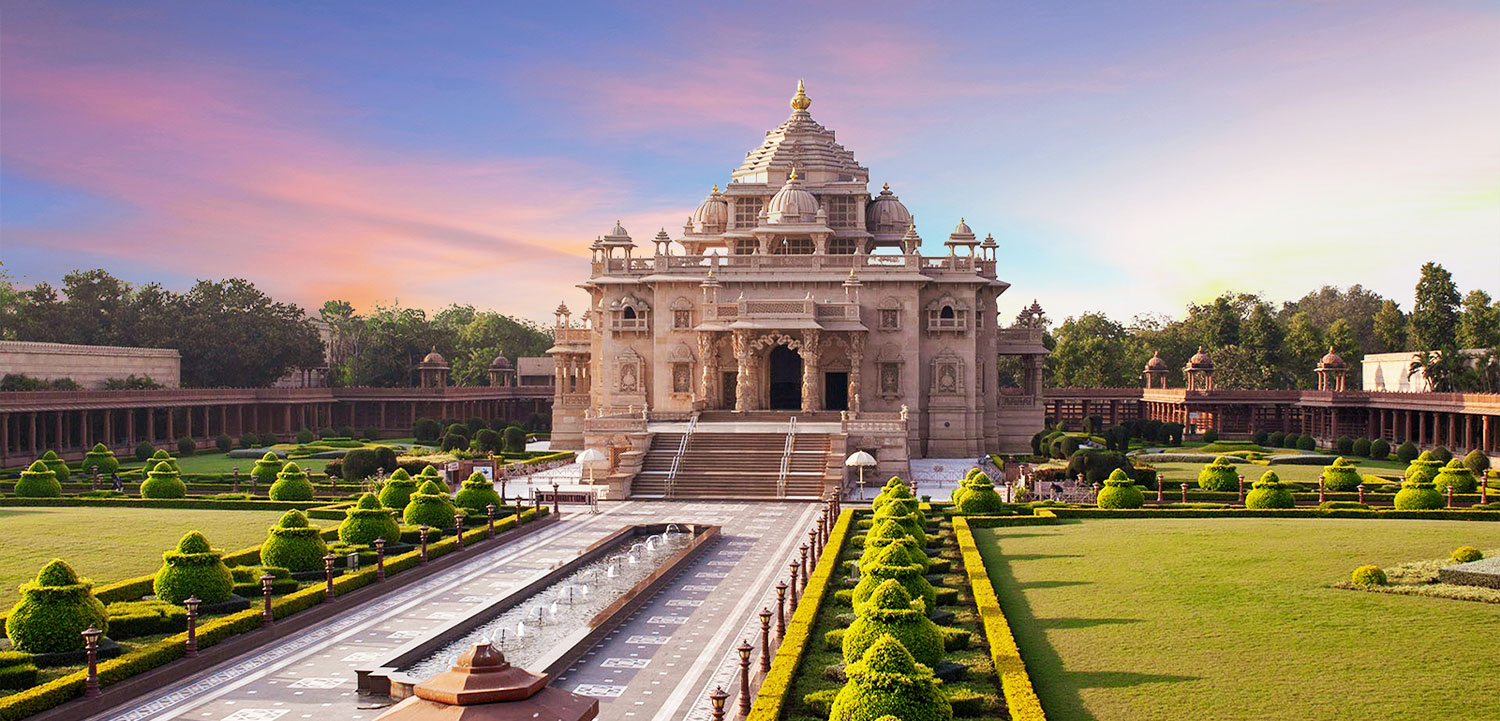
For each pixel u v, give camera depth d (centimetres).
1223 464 6612
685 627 3619
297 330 13938
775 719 2394
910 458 9125
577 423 10375
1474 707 2352
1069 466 7069
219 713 2752
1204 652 2823
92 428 10775
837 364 9462
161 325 12938
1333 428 11225
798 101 11462
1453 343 12719
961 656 2920
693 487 7375
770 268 9619
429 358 14262
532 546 5275
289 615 3628
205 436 11388
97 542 4891
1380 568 3794
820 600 3538
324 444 10731
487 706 1859
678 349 9600
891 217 11000
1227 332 16012
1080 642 2972
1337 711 2347
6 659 2803
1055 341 16875
